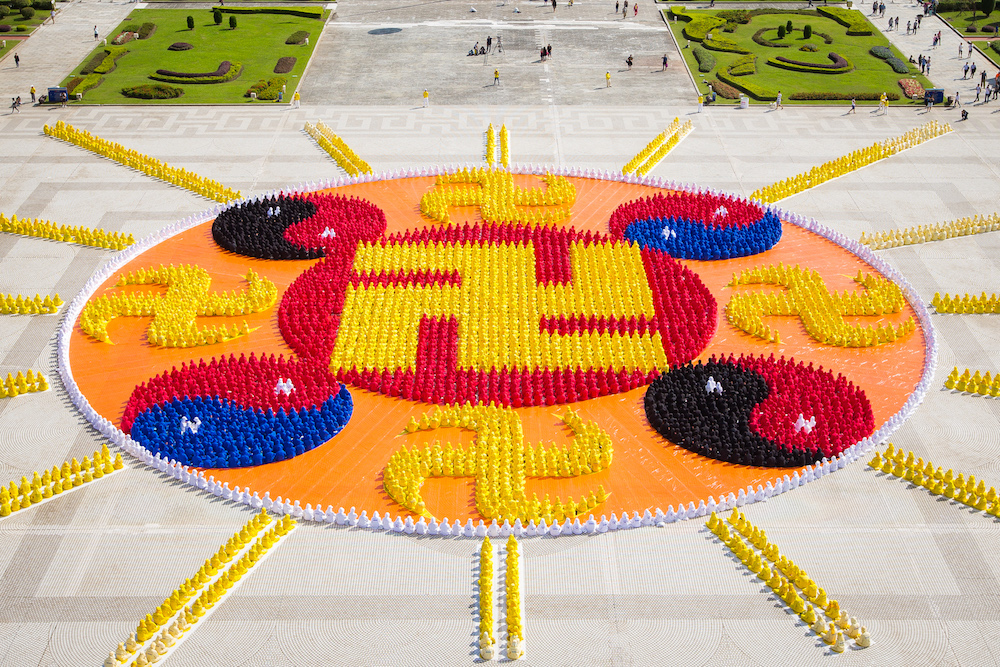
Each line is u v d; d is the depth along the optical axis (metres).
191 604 44.94
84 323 65.25
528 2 135.88
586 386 58.84
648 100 104.25
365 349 62.38
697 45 119.50
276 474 53.28
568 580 46.19
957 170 88.56
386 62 114.56
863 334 63.44
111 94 104.69
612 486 52.22
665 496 51.53
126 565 47.31
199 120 99.19
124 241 75.69
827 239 76.94
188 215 81.19
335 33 123.88
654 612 44.53
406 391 58.75
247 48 118.00
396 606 44.97
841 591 45.56
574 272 70.19
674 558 47.41
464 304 66.50
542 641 43.16
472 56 116.38
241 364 60.69
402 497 50.84
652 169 88.81
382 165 89.56
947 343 64.06
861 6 133.25
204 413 56.31
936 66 112.31
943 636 43.28
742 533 48.53
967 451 54.44
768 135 95.88
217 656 42.66
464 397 58.34
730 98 104.25
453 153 92.00
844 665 41.97
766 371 59.50
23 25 124.31
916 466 51.94
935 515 49.91
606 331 62.69
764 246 74.88
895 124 98.00
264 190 85.25
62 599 45.50
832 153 91.94
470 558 47.59
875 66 112.38
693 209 78.94
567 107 102.50
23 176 87.25
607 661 42.19
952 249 75.44
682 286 68.62
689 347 62.31
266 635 43.59
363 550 48.03
